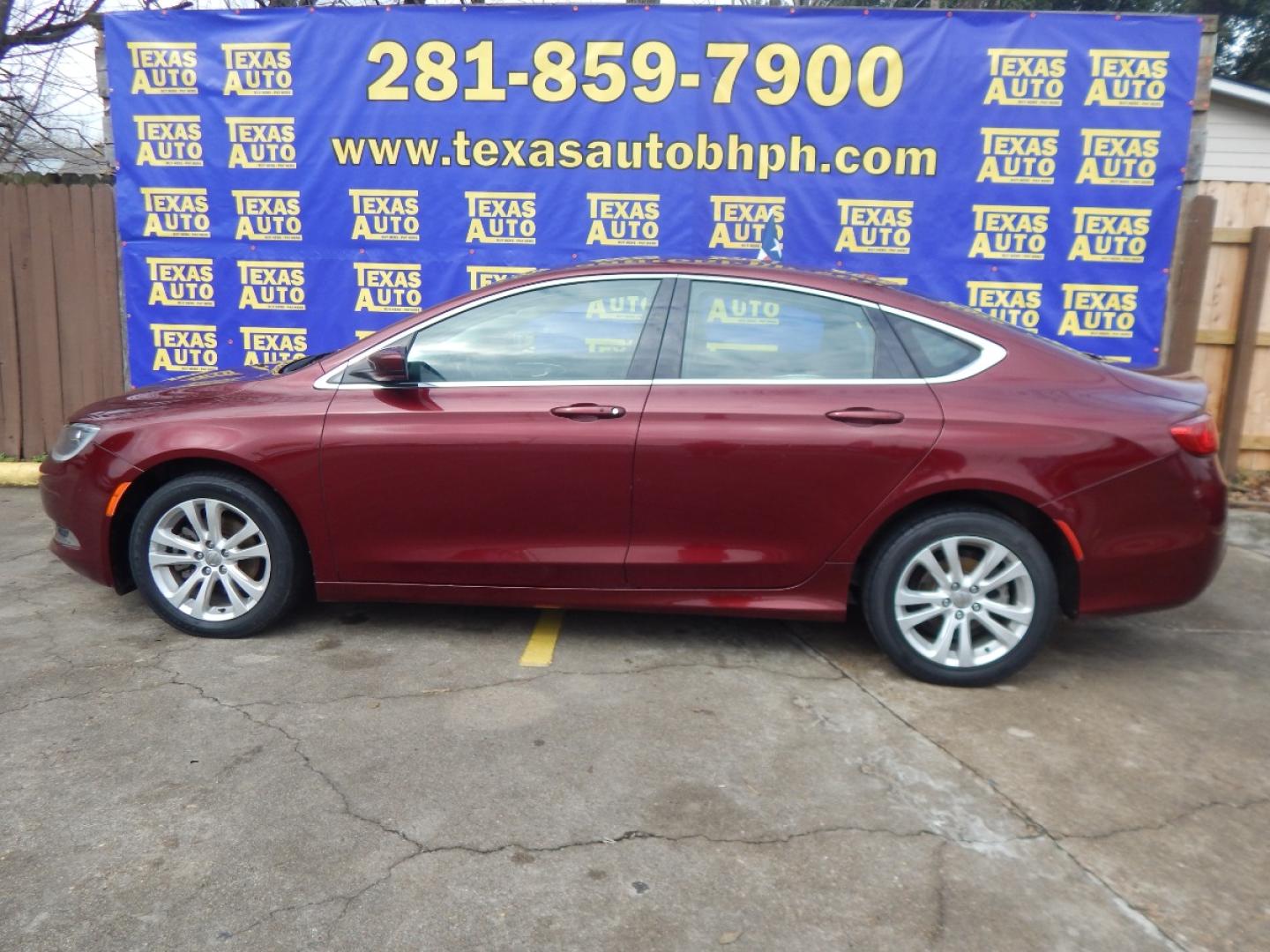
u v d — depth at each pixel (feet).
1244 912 8.28
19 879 8.43
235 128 21.97
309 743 10.84
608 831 9.28
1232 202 22.11
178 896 8.24
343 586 13.46
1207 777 10.51
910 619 12.53
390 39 21.31
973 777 10.41
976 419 12.16
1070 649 14.19
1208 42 20.57
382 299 22.38
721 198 21.56
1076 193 21.24
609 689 12.38
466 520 13.01
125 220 22.45
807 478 12.39
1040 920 8.14
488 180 21.76
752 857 8.93
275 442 13.02
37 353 23.38
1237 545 19.43
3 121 33.94
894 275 21.72
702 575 12.88
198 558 13.57
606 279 13.20
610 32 20.99
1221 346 22.50
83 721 11.27
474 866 8.71
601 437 12.57
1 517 20.22
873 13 20.71
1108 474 11.96
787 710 11.91
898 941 7.88
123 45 21.83
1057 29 20.65
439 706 11.80
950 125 21.08
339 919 8.01
